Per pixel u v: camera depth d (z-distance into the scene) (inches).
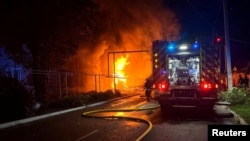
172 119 538.6
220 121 506.3
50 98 929.5
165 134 401.7
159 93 608.4
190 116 574.9
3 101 573.6
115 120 545.0
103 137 390.3
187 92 594.6
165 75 614.9
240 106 688.4
